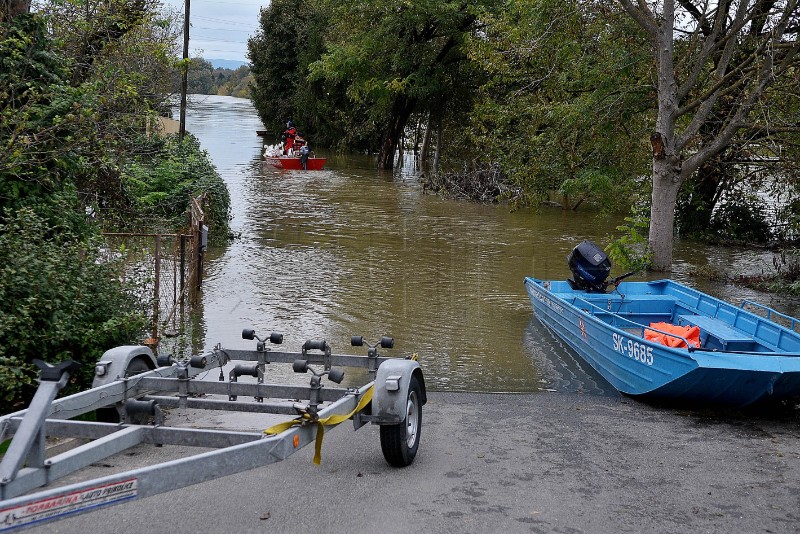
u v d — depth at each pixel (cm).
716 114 2141
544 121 2414
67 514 410
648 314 1250
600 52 2150
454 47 4269
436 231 2328
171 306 1318
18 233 823
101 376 658
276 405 626
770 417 862
